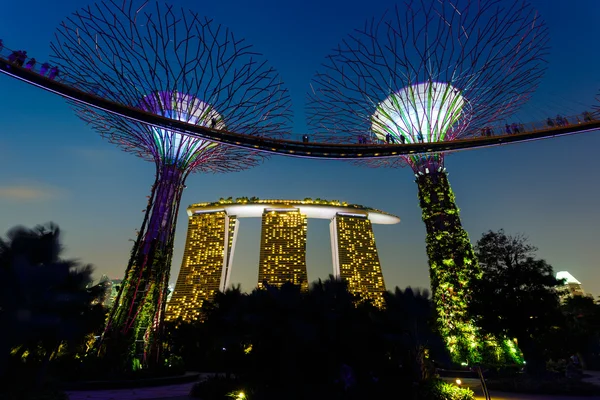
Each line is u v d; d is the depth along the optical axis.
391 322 18.64
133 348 29.66
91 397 21.27
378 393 16.03
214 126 35.34
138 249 33.47
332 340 16.36
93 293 18.75
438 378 19.16
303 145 36.62
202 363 42.81
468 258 29.86
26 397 15.53
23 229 15.70
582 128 32.94
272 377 16.44
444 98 34.31
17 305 12.75
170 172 36.25
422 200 33.53
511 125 34.44
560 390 21.47
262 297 18.23
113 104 30.80
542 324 23.05
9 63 27.34
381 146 34.47
